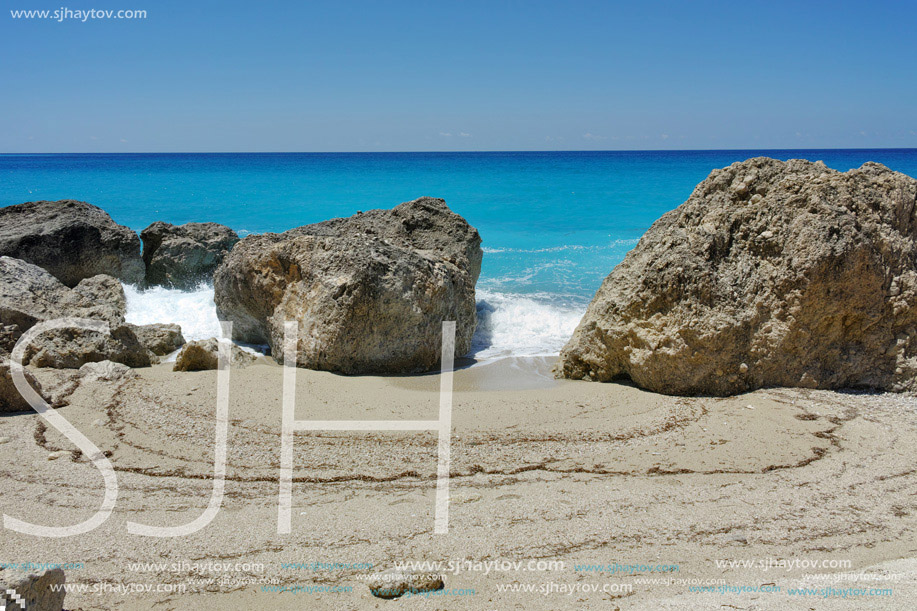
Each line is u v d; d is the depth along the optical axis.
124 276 13.09
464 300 9.34
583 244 19.19
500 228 22.06
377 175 42.03
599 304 7.66
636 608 3.51
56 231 12.07
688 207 7.65
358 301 7.89
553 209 25.47
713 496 4.85
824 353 6.97
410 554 4.07
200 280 13.77
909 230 7.10
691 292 6.85
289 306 8.52
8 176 47.34
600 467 5.38
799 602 3.52
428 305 8.32
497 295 12.96
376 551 4.11
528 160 70.38
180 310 11.52
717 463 5.41
